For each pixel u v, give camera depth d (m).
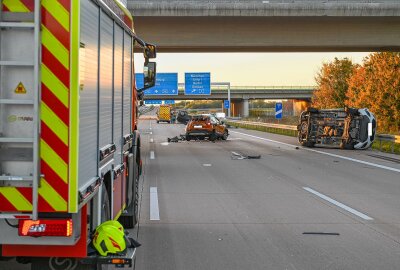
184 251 7.18
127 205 7.46
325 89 60.41
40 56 3.92
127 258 4.59
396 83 42.53
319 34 27.89
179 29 27.44
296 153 23.53
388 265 6.58
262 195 11.98
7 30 3.95
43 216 4.05
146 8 25.81
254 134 42.06
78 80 3.95
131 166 7.73
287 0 26.20
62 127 3.95
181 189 12.88
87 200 4.28
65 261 4.58
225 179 14.76
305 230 8.50
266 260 6.77
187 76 58.56
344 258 6.88
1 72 3.95
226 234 8.20
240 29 27.64
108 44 5.31
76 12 3.92
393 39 27.91
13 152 3.99
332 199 11.47
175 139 33.12
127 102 6.93
